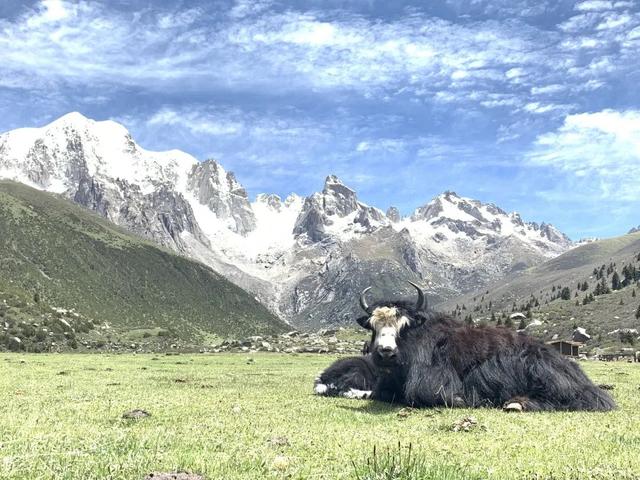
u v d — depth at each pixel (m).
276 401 15.38
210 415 12.48
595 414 13.05
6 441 9.21
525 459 8.19
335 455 8.31
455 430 10.69
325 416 12.62
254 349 79.56
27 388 18.20
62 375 24.14
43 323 111.69
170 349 96.94
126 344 110.12
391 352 13.55
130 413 12.16
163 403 14.50
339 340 97.19
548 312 185.88
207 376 24.77
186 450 8.47
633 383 22.61
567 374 14.23
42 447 8.69
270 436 9.86
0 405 13.87
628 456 8.42
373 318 14.12
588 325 158.62
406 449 8.78
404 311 14.27
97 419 11.73
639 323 148.00
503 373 14.23
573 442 9.52
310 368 31.83
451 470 7.17
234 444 9.06
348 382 16.73
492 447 9.03
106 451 8.30
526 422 11.73
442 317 15.25
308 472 7.25
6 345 92.44
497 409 13.67
